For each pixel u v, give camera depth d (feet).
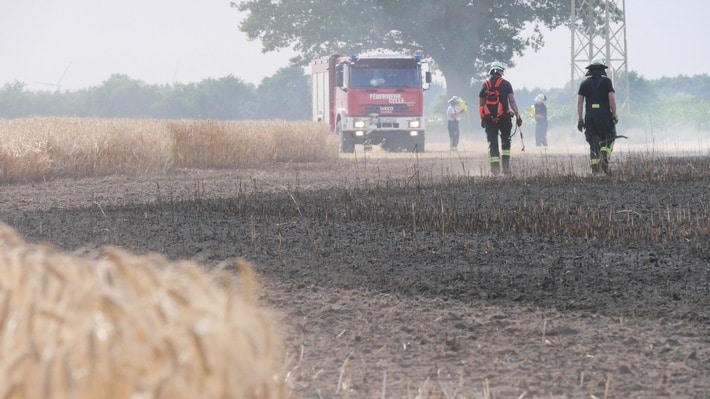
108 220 129.49
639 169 190.90
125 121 298.56
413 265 90.12
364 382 50.42
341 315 67.87
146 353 21.12
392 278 82.89
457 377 51.67
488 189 165.58
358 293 76.18
